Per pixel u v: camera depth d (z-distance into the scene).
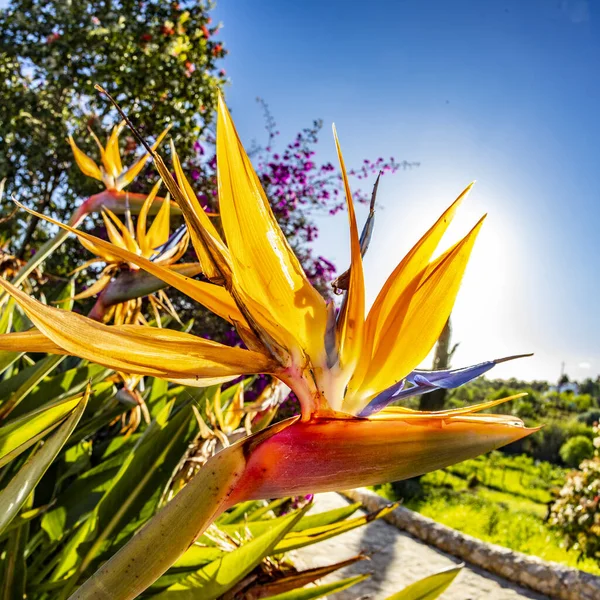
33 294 3.18
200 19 7.17
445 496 8.80
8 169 6.58
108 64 6.70
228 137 0.87
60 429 1.08
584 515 5.98
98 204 2.20
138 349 0.78
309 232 7.05
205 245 0.84
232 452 0.81
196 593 1.49
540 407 17.75
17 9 6.69
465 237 0.91
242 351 0.84
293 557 2.21
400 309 0.91
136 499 1.78
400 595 1.69
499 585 4.93
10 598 1.54
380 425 0.85
